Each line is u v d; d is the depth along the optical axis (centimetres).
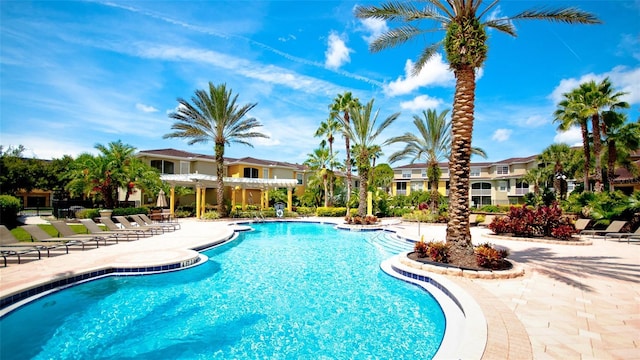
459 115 837
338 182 3784
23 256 908
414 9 949
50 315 589
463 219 822
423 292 711
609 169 2388
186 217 2828
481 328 435
